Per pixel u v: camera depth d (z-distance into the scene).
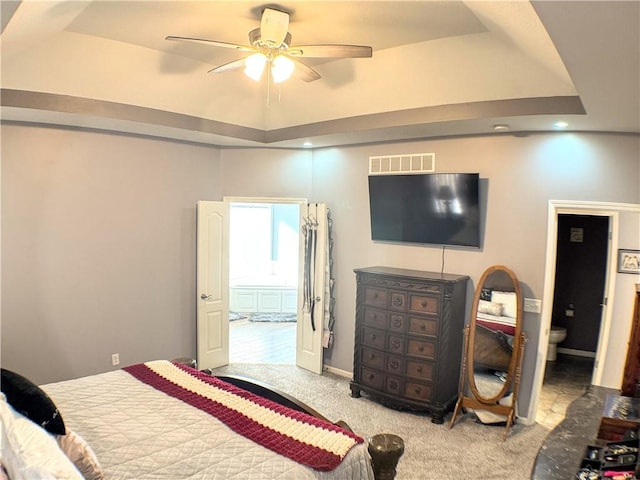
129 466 1.79
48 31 2.80
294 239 8.23
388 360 4.22
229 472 1.78
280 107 4.52
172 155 4.81
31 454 1.39
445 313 3.90
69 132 4.07
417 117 3.79
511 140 3.99
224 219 5.23
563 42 1.78
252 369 5.30
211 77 3.99
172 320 4.95
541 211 3.88
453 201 4.14
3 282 3.82
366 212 4.90
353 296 5.05
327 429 2.18
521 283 3.99
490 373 4.00
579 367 5.75
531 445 3.60
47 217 4.01
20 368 3.94
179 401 2.43
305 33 3.10
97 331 4.36
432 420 3.99
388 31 3.03
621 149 3.62
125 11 2.79
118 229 4.45
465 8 2.59
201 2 2.65
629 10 1.45
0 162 3.76
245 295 7.98
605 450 1.87
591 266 6.12
